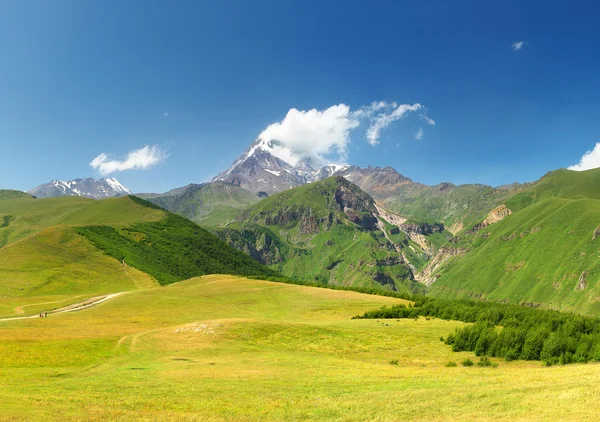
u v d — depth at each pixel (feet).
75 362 188.96
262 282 569.64
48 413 103.91
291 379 151.02
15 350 197.26
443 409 101.96
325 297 467.52
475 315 332.39
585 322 301.22
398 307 391.24
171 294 495.41
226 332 249.55
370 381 145.89
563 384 117.19
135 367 178.70
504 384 126.21
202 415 105.70
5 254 647.56
